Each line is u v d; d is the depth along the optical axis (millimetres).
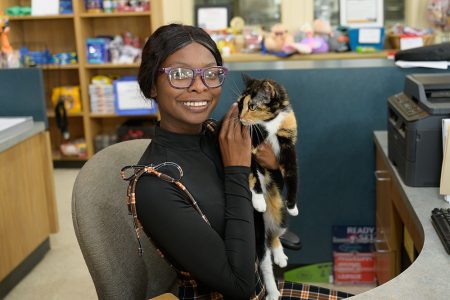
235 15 4996
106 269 1323
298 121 2598
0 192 2621
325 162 2643
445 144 1615
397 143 1960
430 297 1134
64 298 2713
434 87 1879
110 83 4793
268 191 1525
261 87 1422
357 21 4746
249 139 1313
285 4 4898
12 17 4629
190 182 1270
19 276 2863
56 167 4898
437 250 1345
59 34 5020
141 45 4918
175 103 1267
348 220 2705
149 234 1248
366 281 2748
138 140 1623
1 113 3057
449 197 1645
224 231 1264
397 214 2186
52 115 4793
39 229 3062
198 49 1259
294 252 2760
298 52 4414
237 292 1223
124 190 1470
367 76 2537
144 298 1486
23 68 3006
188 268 1211
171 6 4961
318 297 1533
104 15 4570
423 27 4770
